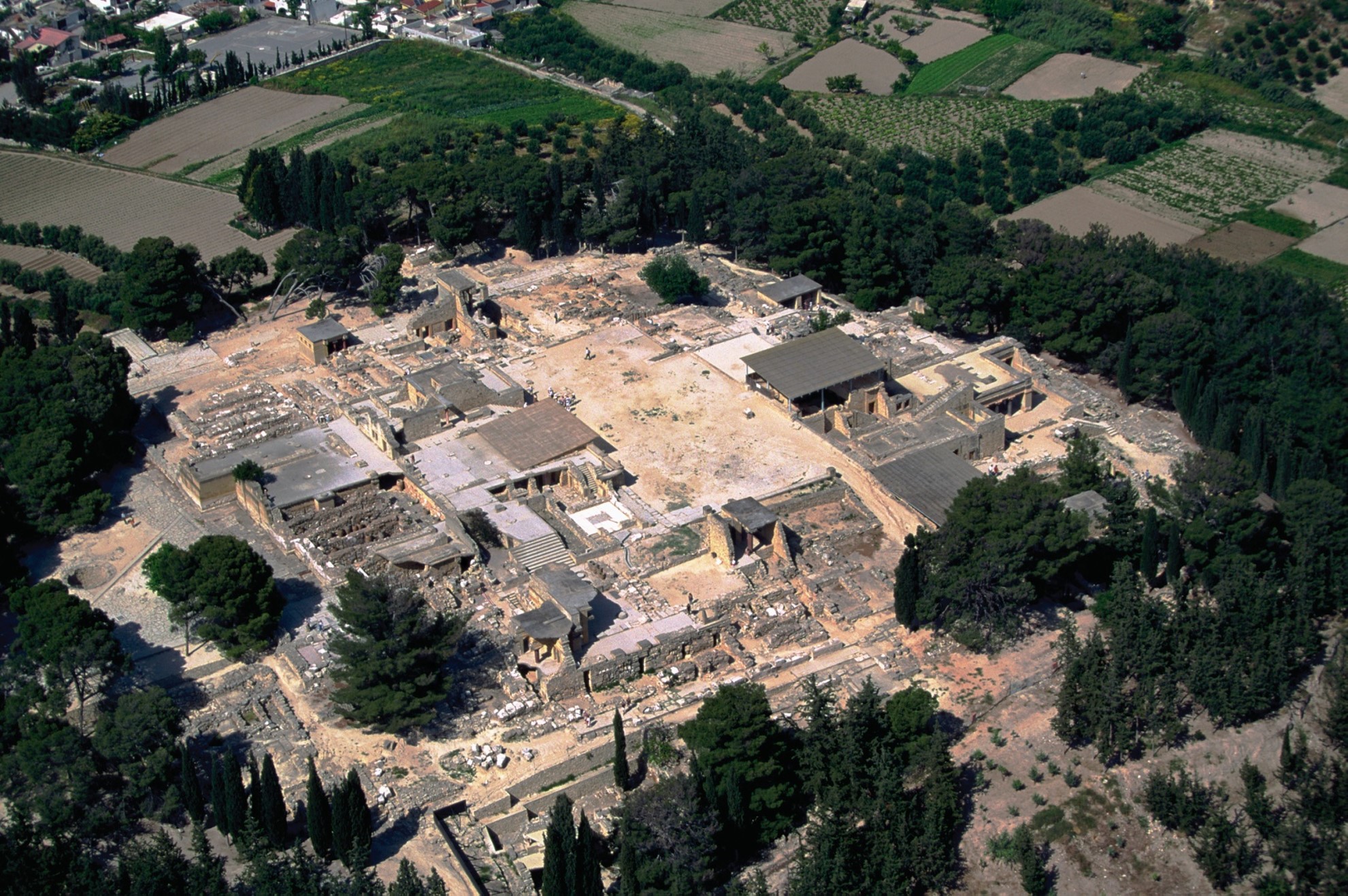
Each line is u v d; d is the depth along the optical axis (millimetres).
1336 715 192500
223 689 187500
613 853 169375
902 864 170500
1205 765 189125
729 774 167500
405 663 176750
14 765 168500
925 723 178625
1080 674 189000
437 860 165250
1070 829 180875
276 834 164750
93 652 177125
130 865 159875
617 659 189375
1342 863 176500
